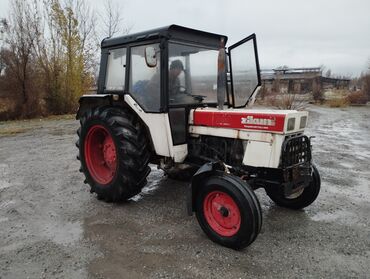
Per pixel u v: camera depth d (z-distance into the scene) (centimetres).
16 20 1514
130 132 381
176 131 371
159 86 361
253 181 343
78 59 1653
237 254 294
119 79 416
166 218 367
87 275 265
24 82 1513
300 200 380
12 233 337
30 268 276
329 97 2450
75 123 1275
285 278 260
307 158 341
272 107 1509
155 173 531
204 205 320
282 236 326
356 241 317
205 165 318
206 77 407
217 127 356
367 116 1516
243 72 425
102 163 443
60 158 659
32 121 1380
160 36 349
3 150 751
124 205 405
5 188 473
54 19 1573
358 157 670
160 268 274
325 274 265
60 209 396
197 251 299
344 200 424
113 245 311
